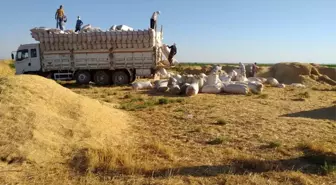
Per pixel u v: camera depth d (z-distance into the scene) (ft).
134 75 81.71
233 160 21.33
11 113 23.82
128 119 33.60
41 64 79.87
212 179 18.15
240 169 19.80
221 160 21.36
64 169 19.16
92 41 77.36
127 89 69.21
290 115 38.11
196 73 127.13
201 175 18.67
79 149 21.83
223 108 42.27
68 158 20.61
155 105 44.98
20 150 20.29
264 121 33.76
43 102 27.07
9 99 25.72
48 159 20.21
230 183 17.58
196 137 27.17
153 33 76.02
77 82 80.69
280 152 23.26
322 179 18.48
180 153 22.75
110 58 78.38
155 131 28.99
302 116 37.76
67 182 17.46
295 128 30.66
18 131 22.11
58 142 22.40
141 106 43.01
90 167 19.08
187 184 17.37
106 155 20.63
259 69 125.90
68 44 78.23
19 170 18.62
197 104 45.88
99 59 78.59
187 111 39.63
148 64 78.18
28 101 26.21
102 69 79.61
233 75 76.28
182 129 29.91
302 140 26.45
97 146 22.68
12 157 19.76
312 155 22.22
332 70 126.00
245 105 45.27
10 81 28.78
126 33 76.28
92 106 30.66
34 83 29.50
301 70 116.26
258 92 61.26
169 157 21.61
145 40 76.48
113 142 24.57
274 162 20.94
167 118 35.04
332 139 26.84
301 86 83.87
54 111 26.66
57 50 79.00
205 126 31.12
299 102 49.88
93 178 17.89
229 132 28.89
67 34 77.51
